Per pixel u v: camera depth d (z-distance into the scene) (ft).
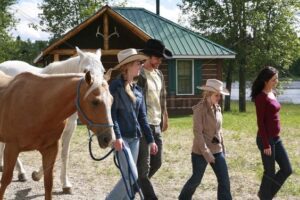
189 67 74.59
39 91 17.04
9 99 17.62
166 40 74.84
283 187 24.68
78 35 70.13
